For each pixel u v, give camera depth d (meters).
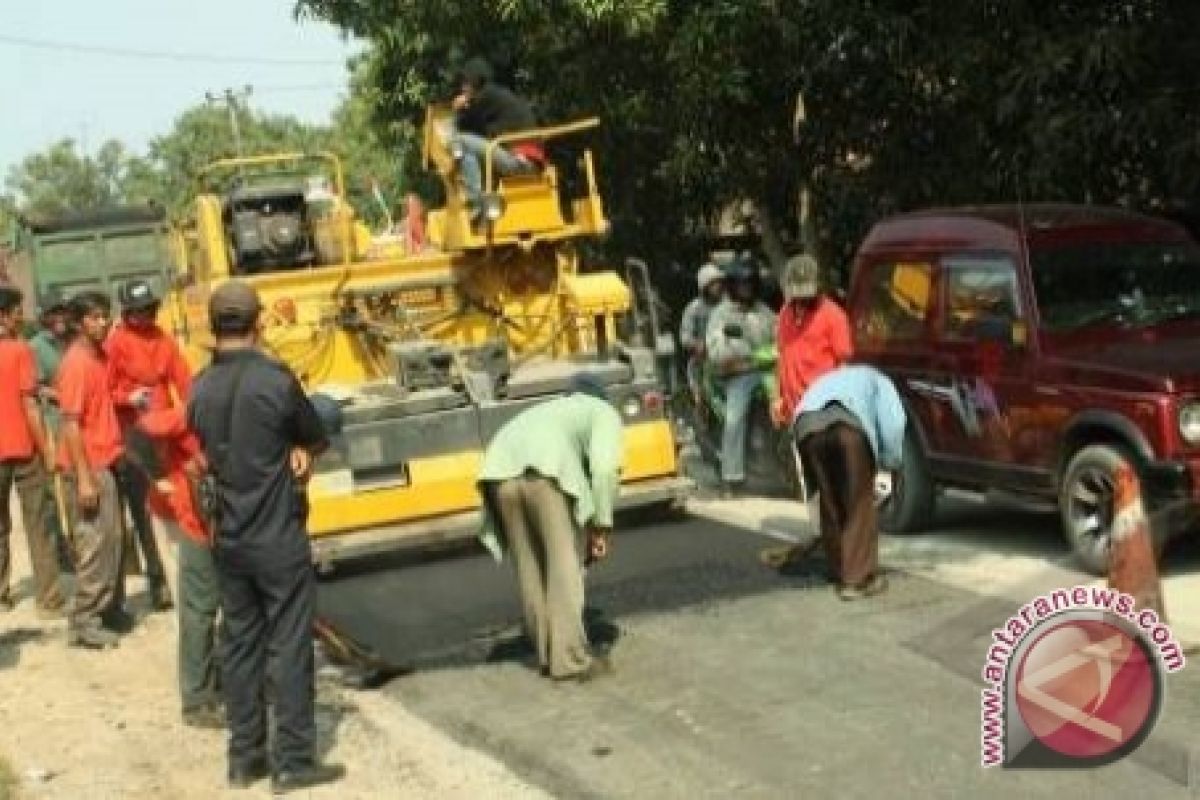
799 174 14.41
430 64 16.16
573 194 16.34
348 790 6.25
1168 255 9.53
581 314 11.18
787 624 7.91
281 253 11.17
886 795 5.66
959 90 12.55
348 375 11.06
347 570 9.98
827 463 8.31
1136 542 6.89
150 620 9.59
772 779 5.92
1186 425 8.15
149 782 6.55
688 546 9.85
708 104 13.84
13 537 13.44
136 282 9.09
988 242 9.46
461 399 10.05
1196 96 10.91
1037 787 5.61
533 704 7.13
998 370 9.21
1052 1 11.73
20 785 6.56
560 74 14.88
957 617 7.76
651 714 6.80
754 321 11.45
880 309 10.30
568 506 7.42
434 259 11.30
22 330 10.55
